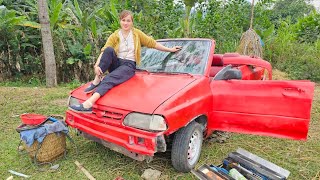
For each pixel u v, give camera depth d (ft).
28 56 28.81
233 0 33.73
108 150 12.45
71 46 28.71
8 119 16.21
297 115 10.48
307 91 10.27
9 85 26.94
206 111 11.11
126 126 9.46
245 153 11.58
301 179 10.56
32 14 30.25
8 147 12.71
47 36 25.04
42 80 29.19
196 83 10.82
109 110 9.89
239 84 11.29
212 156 12.21
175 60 12.75
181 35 31.07
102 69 11.19
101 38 30.83
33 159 11.18
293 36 40.70
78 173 10.69
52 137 11.10
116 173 10.71
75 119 11.28
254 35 28.07
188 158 10.71
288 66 34.55
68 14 29.71
